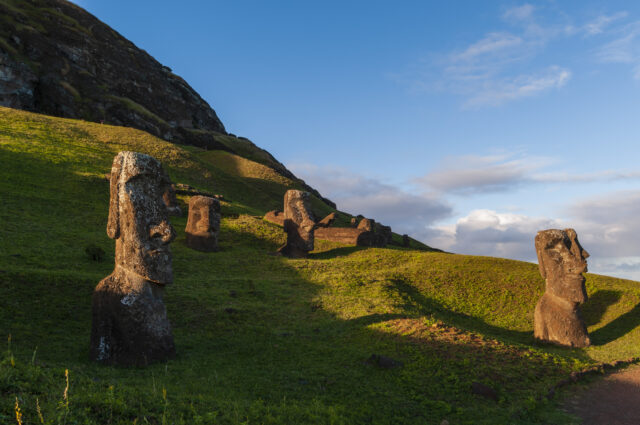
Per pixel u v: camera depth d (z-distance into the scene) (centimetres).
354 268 2836
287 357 1287
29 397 605
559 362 1353
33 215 2750
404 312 1873
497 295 2467
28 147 4109
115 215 1223
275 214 4069
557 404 1070
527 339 1961
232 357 1274
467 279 2647
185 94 12581
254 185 6869
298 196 3188
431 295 2412
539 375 1223
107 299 1176
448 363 1216
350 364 1224
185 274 2278
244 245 3206
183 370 1116
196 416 695
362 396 1013
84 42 9906
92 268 2047
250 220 3803
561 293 1864
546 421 966
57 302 1516
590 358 1587
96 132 5803
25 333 1259
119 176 1235
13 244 2162
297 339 1480
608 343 1905
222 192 5469
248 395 955
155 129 9162
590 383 1243
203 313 1675
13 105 7269
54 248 2242
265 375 1113
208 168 6172
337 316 1784
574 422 964
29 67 7888
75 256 2181
